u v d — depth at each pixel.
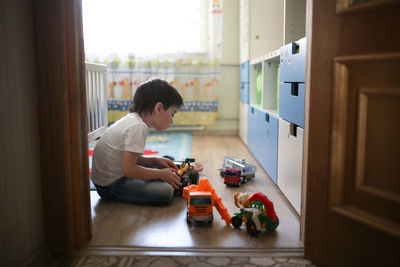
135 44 3.02
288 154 1.45
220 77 3.20
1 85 0.78
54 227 0.99
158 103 1.48
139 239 1.11
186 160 1.79
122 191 1.45
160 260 0.97
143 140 1.43
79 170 1.02
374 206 0.79
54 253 1.00
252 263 0.95
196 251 1.02
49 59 0.93
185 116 3.15
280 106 1.62
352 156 0.83
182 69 3.10
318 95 0.90
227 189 1.64
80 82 1.01
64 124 0.95
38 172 0.96
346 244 0.85
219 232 1.17
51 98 0.94
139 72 3.05
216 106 3.13
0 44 0.78
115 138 1.44
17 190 0.85
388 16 0.72
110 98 3.07
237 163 1.79
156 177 1.46
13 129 0.83
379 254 0.77
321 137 0.90
